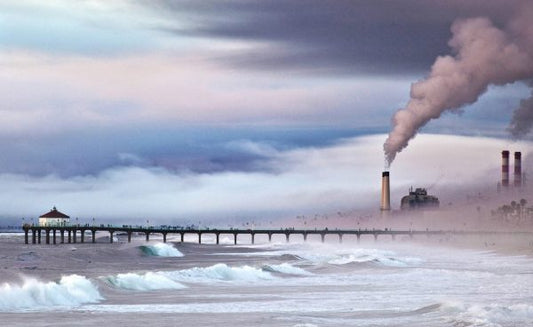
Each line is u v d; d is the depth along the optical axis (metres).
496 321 55.19
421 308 63.94
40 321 56.31
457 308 61.88
